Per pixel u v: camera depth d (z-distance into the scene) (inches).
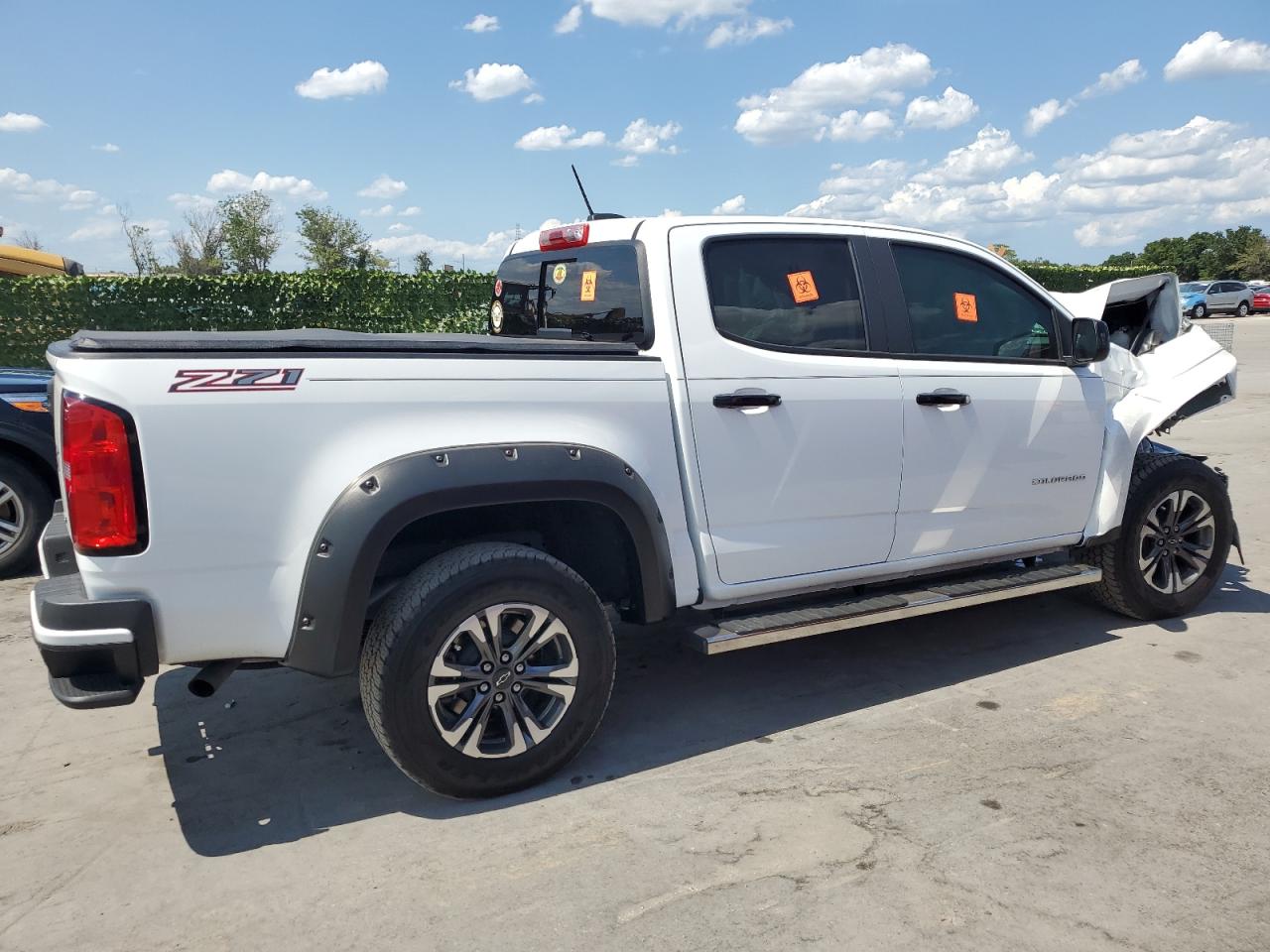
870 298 152.6
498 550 118.3
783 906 99.1
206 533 104.0
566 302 153.4
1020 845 110.4
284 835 114.8
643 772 130.5
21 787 127.0
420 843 112.6
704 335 135.7
